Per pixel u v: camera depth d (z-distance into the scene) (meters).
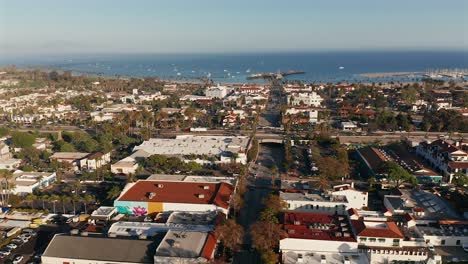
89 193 172.12
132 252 109.81
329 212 143.75
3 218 147.25
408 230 123.00
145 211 148.50
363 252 113.38
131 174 185.38
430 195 160.00
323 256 112.88
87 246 112.88
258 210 153.50
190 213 142.50
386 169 180.38
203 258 104.94
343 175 189.25
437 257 111.19
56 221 144.50
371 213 137.38
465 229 129.25
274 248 118.50
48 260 110.88
